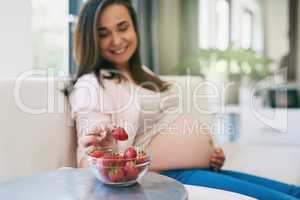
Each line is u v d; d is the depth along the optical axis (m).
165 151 1.50
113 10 1.51
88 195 0.81
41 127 1.28
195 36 3.13
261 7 3.15
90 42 1.48
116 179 0.86
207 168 1.57
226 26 3.20
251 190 1.24
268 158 1.86
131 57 1.61
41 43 1.76
